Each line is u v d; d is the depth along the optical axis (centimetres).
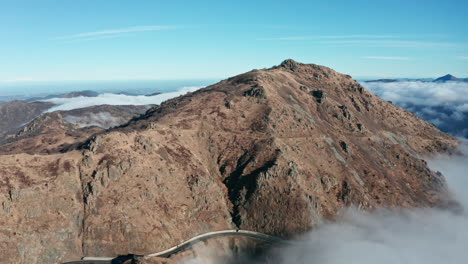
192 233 17100
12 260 13588
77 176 16950
